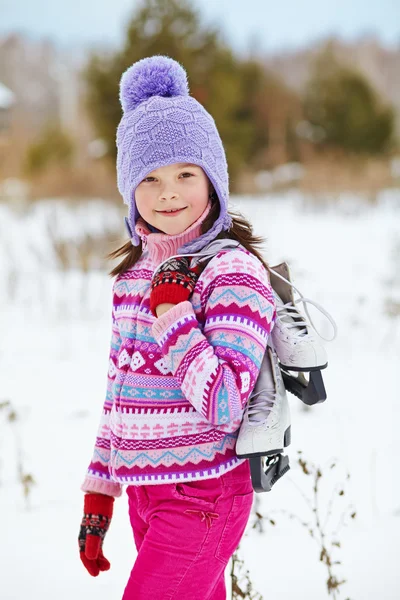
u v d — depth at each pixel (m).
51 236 8.68
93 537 1.97
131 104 1.93
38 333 6.05
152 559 1.74
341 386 4.71
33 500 3.19
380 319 6.20
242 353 1.69
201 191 1.86
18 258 9.14
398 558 2.63
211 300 1.74
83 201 15.18
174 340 1.68
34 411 4.35
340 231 11.82
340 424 4.02
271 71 25.30
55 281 7.81
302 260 8.95
